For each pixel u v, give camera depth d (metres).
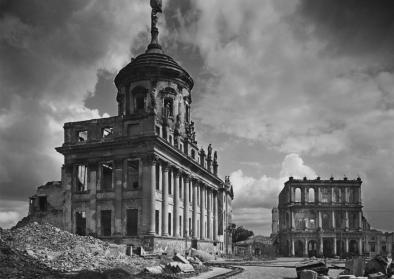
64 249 39.50
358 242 127.06
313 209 128.88
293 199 129.38
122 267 35.81
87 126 60.44
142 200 55.66
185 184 67.31
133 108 69.75
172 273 37.31
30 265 29.92
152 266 38.66
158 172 59.34
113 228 56.91
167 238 58.16
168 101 70.50
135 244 54.84
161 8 77.00
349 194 130.75
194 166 70.31
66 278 27.31
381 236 137.75
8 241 37.88
